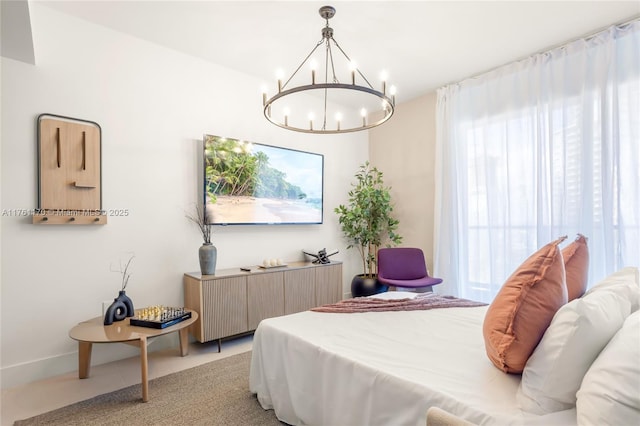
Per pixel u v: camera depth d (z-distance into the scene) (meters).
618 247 2.64
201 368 2.54
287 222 3.83
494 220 3.44
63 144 2.52
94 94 2.69
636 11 2.55
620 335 0.96
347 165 4.61
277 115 3.86
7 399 2.11
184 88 3.17
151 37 2.90
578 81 2.92
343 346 1.59
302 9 2.50
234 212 3.39
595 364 0.95
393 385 1.26
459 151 3.74
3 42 2.14
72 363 2.54
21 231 2.37
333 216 4.44
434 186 4.09
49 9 2.49
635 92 2.62
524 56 3.24
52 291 2.48
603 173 2.72
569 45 2.95
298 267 3.51
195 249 3.21
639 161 2.60
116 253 2.77
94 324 2.41
